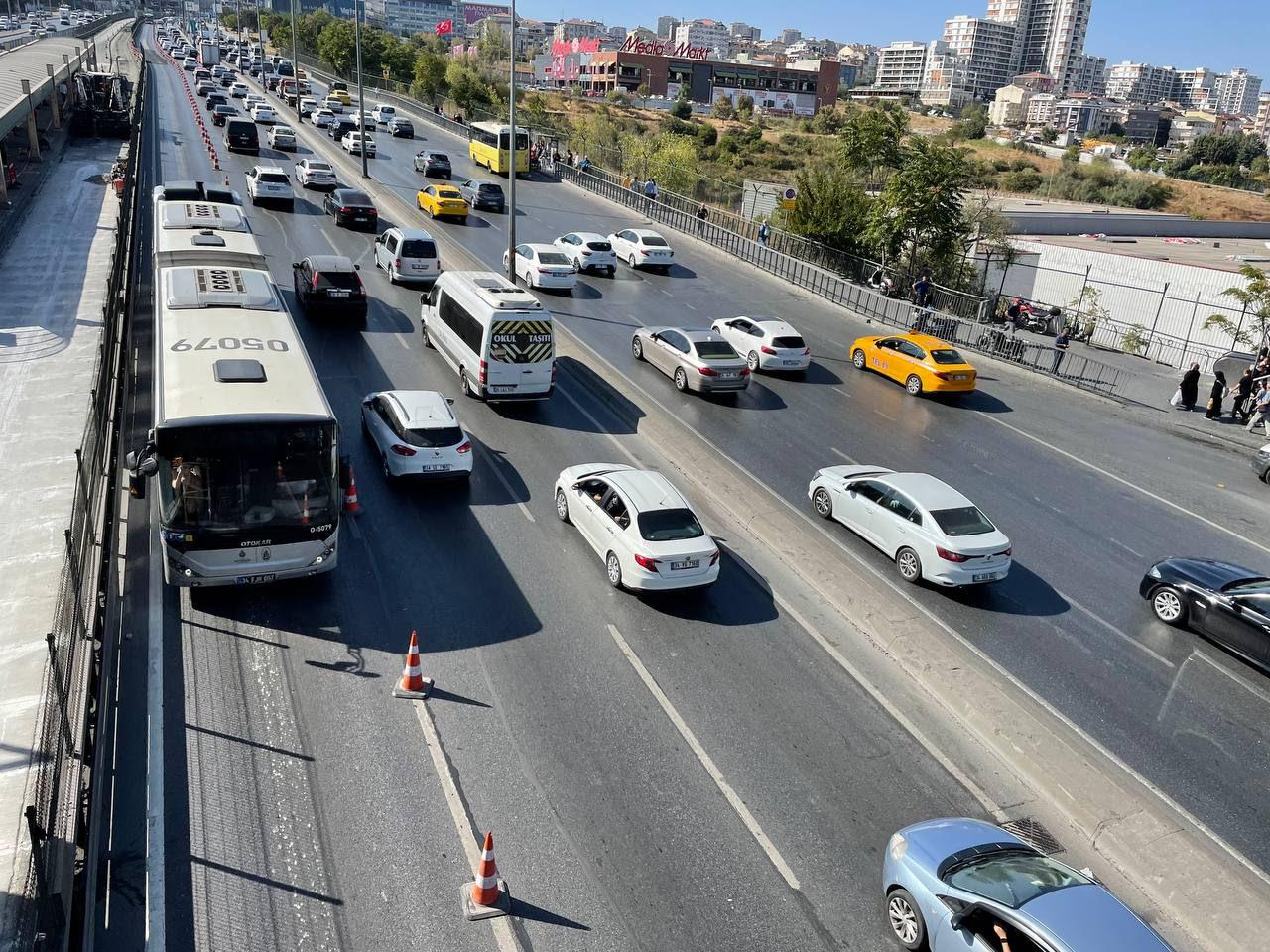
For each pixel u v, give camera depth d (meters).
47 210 33.81
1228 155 152.38
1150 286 40.19
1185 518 19.11
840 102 187.62
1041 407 26.09
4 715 10.29
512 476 17.53
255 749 9.70
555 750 10.22
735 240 41.25
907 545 15.41
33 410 18.45
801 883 8.78
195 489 11.62
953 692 11.87
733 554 15.50
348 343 23.64
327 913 7.91
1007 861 8.21
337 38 97.25
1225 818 10.45
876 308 33.50
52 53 64.75
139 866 8.16
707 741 10.66
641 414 21.66
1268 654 13.30
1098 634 14.36
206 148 49.47
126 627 11.56
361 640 11.84
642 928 8.09
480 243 37.38
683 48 161.00
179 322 14.50
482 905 8.10
